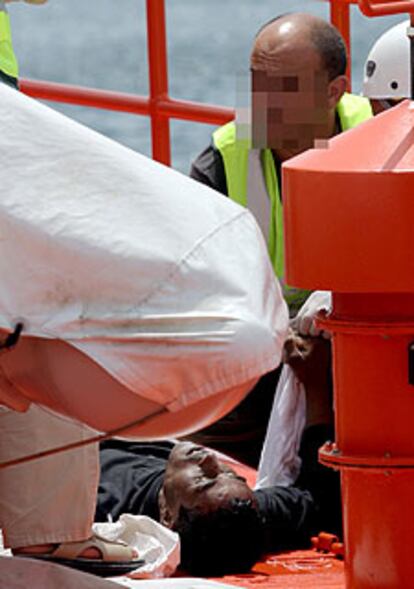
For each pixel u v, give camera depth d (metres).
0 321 5.25
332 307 6.77
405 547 6.73
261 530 9.18
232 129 12.09
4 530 8.29
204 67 59.59
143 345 5.23
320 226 6.36
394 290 6.32
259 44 10.84
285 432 10.02
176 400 5.27
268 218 11.84
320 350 9.95
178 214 5.36
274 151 11.90
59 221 5.28
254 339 5.23
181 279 5.27
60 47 68.06
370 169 6.27
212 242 5.36
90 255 5.25
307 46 10.83
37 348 5.40
